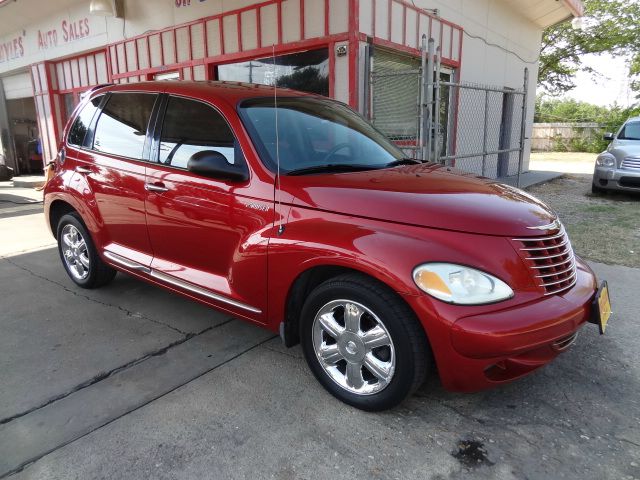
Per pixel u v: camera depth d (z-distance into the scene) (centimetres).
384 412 268
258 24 802
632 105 2595
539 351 248
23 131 1598
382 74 726
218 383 297
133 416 264
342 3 696
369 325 261
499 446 241
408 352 239
